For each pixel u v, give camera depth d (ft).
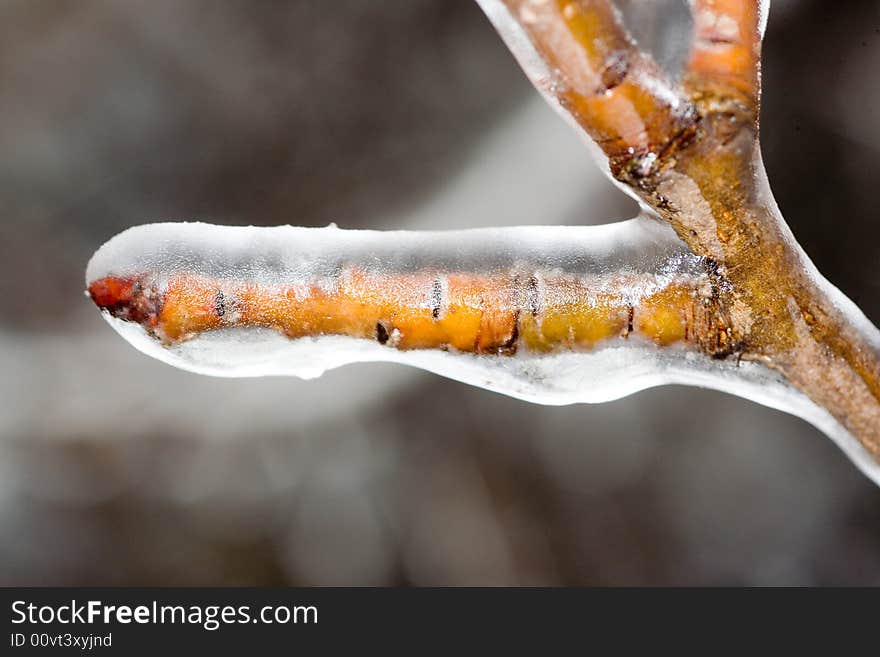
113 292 0.74
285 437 1.77
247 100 1.68
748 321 0.74
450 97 1.66
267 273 0.74
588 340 0.74
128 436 1.72
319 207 1.65
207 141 1.67
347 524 1.74
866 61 1.18
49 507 1.68
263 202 1.66
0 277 1.68
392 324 0.74
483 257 0.74
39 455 1.69
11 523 1.65
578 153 1.58
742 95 0.71
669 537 1.69
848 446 0.75
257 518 1.74
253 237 0.75
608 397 0.75
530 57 0.70
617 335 0.74
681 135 0.71
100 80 1.67
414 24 1.68
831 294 0.74
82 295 1.69
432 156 1.65
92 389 1.71
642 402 1.75
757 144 0.72
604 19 0.70
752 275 0.73
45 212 1.67
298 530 1.74
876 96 1.18
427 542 1.73
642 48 0.70
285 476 1.77
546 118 1.60
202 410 1.75
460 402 1.79
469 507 1.74
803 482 1.64
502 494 1.75
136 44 1.67
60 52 1.66
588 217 1.56
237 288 0.74
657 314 0.74
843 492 1.61
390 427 1.79
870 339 0.74
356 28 1.69
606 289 0.74
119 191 1.67
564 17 0.70
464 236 0.75
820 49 1.21
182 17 1.68
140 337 0.75
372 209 1.65
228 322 0.74
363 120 1.67
